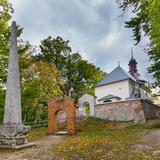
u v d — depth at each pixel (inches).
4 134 479.2
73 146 468.8
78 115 1261.1
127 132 688.4
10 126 482.9
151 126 764.0
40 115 1233.4
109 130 807.7
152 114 1036.5
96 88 1653.5
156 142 452.8
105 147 430.9
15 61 533.0
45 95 1189.7
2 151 439.8
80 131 830.5
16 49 545.3
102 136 637.3
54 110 847.7
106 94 1590.8
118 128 853.2
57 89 1246.3
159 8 225.8
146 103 1005.8
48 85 1206.9
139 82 1563.7
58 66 1964.8
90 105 1368.1
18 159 353.4
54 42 1977.1
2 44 842.2
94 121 1005.8
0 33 826.2
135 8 356.5
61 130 869.8
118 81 1546.5
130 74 1711.4
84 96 1416.1
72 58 2048.5
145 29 371.2
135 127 827.4
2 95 924.0
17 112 505.7
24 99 1082.1
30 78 1152.8
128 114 981.8
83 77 2080.5
